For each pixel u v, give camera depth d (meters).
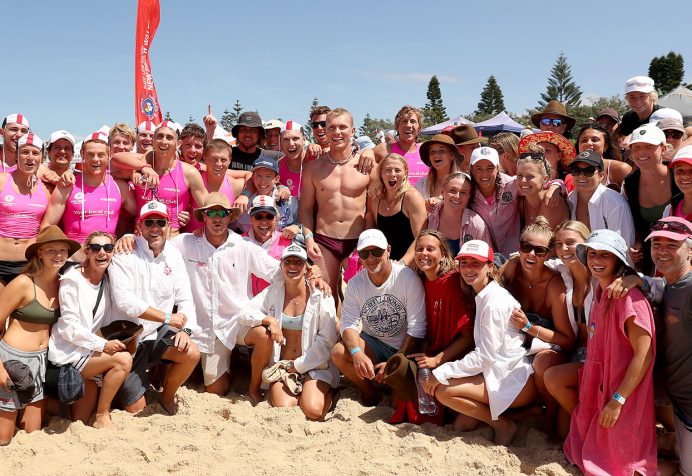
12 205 6.12
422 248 5.38
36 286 5.17
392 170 6.56
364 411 5.59
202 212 6.16
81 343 5.20
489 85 78.81
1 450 4.81
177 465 4.65
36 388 5.13
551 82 67.56
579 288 4.97
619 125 8.59
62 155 6.43
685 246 4.15
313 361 5.86
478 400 5.01
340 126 7.02
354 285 5.79
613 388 4.31
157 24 14.00
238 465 4.65
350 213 7.10
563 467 4.53
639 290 4.28
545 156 6.68
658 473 4.33
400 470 4.54
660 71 53.72
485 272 5.11
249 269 6.28
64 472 4.48
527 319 5.04
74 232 6.42
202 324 6.17
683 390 4.29
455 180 6.35
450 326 5.41
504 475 4.43
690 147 5.01
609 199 5.63
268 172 7.16
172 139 6.79
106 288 5.55
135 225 6.83
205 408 5.77
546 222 5.22
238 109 60.34
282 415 5.52
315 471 4.52
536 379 5.02
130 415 5.60
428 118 72.25
